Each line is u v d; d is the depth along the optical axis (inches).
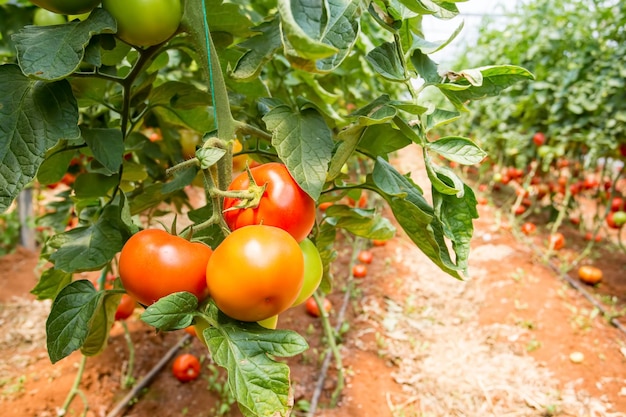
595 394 103.3
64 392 95.4
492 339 123.1
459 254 36.4
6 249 156.3
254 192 30.2
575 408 99.5
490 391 104.7
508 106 212.7
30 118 28.3
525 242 186.1
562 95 176.4
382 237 48.8
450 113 38.0
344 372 107.3
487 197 251.1
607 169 217.6
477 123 275.0
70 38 27.4
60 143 44.9
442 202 37.0
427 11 31.5
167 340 114.6
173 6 30.4
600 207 241.6
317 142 32.9
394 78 34.9
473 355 117.1
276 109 33.6
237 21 41.1
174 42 40.9
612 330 125.7
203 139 36.1
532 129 201.8
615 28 165.3
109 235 40.7
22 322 120.4
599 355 114.9
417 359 114.7
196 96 46.2
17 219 163.9
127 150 59.5
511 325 128.3
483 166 250.5
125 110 39.3
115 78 35.8
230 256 26.7
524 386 106.1
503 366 112.9
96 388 97.6
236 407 95.4
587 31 177.3
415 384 106.0
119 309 80.8
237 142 49.0
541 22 215.5
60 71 26.1
